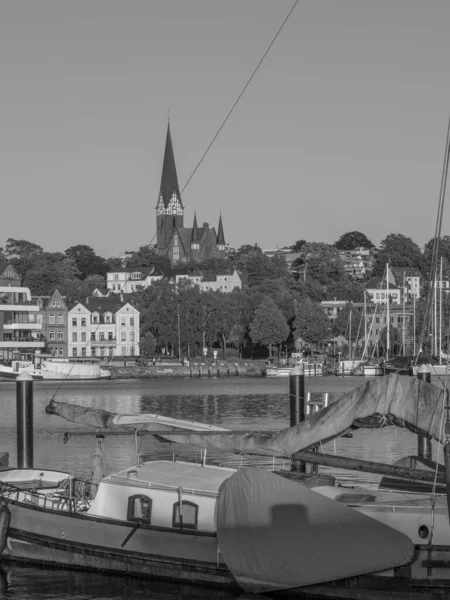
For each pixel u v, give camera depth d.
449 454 27.94
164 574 33.16
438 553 29.39
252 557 31.08
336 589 30.45
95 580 34.38
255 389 144.12
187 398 122.31
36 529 35.78
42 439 69.31
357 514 29.88
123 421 37.62
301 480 33.81
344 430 31.12
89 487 39.88
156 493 33.84
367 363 187.50
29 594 32.91
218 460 54.91
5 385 153.12
